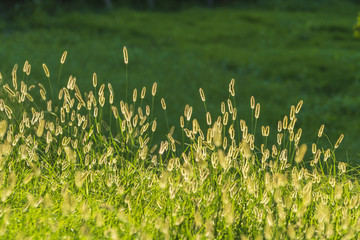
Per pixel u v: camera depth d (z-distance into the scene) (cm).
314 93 3797
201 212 927
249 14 6569
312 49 5150
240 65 4394
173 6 7056
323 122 3003
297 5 7462
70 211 895
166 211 938
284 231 890
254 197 998
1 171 1012
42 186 1013
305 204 932
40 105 1349
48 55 3894
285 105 3344
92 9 6331
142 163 1082
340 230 923
